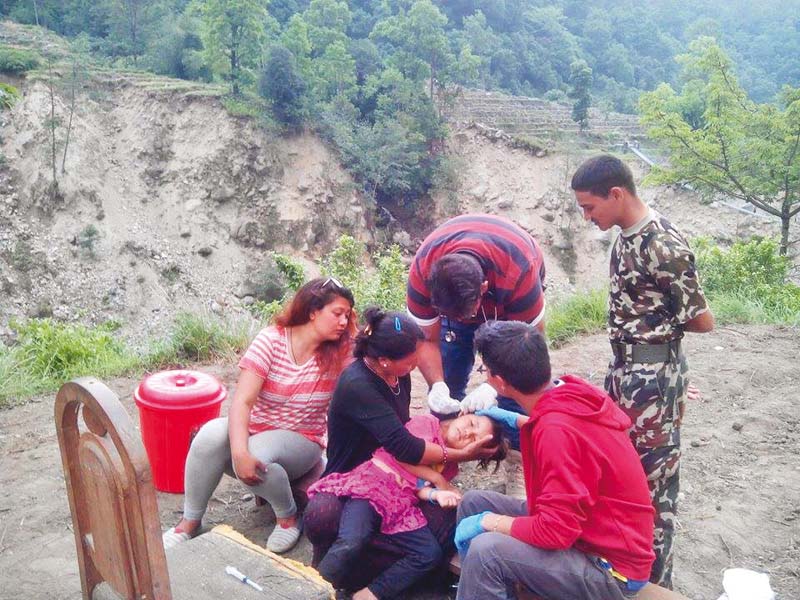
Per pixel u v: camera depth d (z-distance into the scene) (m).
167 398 3.86
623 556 2.44
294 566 2.52
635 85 103.31
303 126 41.69
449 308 3.21
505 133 47.25
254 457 3.31
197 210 38.00
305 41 50.03
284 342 3.47
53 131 34.47
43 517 3.97
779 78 109.25
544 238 43.25
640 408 3.10
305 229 39.81
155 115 39.66
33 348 7.27
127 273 34.38
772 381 6.50
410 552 3.06
